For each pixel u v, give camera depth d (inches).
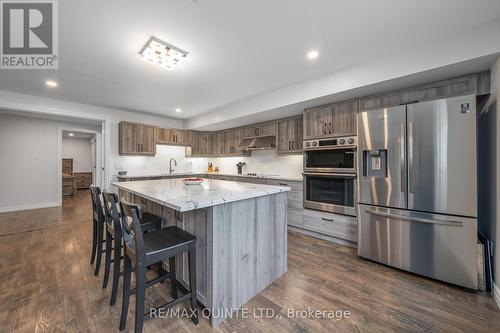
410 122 85.0
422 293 74.4
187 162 229.3
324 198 126.2
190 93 140.7
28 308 65.6
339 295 73.6
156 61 95.6
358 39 81.2
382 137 92.0
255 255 74.4
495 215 73.8
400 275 86.4
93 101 157.9
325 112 125.9
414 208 84.8
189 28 74.5
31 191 200.4
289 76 114.0
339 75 106.9
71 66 101.3
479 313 64.3
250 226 72.4
